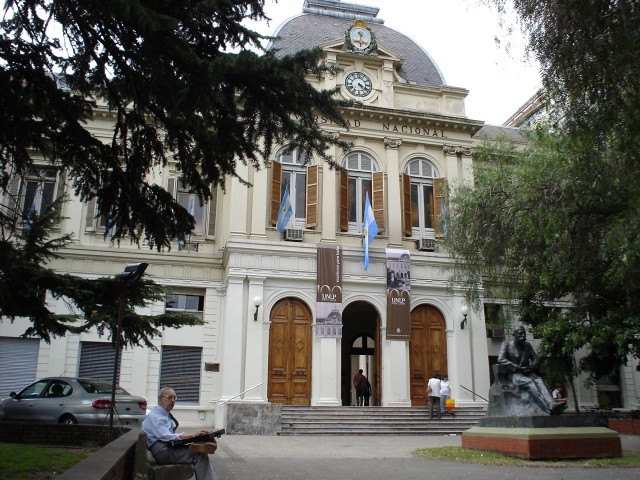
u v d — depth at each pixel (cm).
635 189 1016
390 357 2408
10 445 1093
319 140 904
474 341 2523
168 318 1559
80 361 2352
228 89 805
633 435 2042
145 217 962
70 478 435
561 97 959
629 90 866
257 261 2388
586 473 959
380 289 2503
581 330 1730
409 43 3058
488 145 2127
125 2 681
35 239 1355
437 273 2567
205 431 679
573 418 1209
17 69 829
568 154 1341
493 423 1282
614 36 814
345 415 2222
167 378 2406
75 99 904
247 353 2291
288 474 948
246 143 884
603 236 1364
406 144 2742
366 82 2731
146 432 673
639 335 1736
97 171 949
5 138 860
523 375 1288
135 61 800
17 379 2289
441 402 2259
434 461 1147
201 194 955
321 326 2364
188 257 2516
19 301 1248
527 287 1877
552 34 875
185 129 848
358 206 2630
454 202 2097
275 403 2303
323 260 2417
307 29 2916
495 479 883
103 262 2461
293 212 2558
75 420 1500
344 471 988
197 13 779
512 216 1691
